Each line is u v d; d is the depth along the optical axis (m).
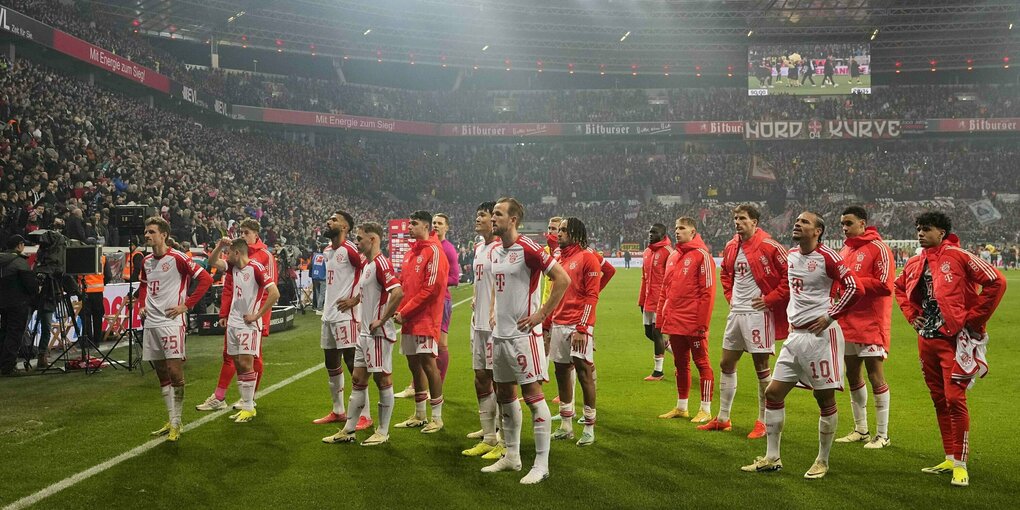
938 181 53.69
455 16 51.06
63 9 32.28
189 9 42.28
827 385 5.52
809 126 54.31
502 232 5.67
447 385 9.56
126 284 14.12
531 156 57.53
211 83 44.69
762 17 51.41
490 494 5.16
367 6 48.22
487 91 61.00
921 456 6.13
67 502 5.00
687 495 5.14
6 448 6.39
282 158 45.81
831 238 47.91
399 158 55.53
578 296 6.77
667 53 57.53
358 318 7.41
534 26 53.31
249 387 7.60
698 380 9.91
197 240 20.78
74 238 14.87
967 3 48.25
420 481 5.48
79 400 8.52
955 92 59.34
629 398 8.73
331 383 7.50
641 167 55.88
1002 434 6.78
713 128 55.06
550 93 60.84
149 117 32.22
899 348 12.70
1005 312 18.73
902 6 49.31
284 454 6.25
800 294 5.64
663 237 9.65
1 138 18.80
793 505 4.92
